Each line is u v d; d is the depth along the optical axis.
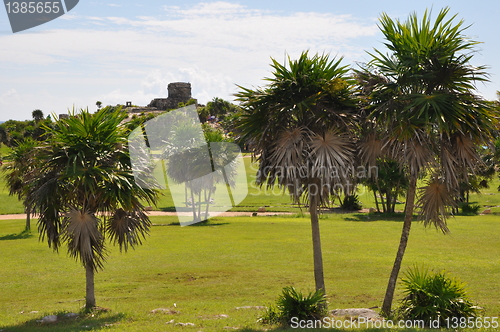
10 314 13.30
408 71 11.30
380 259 22.44
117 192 13.05
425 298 11.27
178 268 21.00
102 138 13.57
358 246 26.59
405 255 23.42
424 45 10.97
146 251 25.70
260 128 11.77
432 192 11.73
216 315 12.02
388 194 45.72
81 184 13.38
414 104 10.69
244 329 9.92
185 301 14.89
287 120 12.12
